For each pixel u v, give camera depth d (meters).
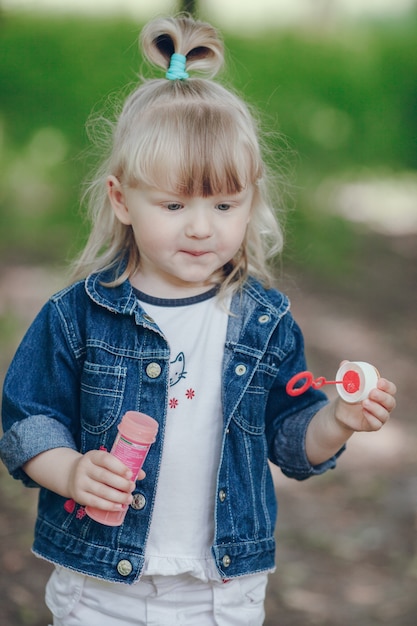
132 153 2.35
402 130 13.95
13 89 11.82
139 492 2.39
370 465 5.71
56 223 10.13
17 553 4.23
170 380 2.45
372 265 10.55
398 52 15.02
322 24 16.19
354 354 7.92
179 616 2.44
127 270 2.54
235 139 2.35
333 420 2.47
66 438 2.41
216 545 2.40
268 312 2.53
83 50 12.29
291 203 11.20
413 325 8.80
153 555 2.41
